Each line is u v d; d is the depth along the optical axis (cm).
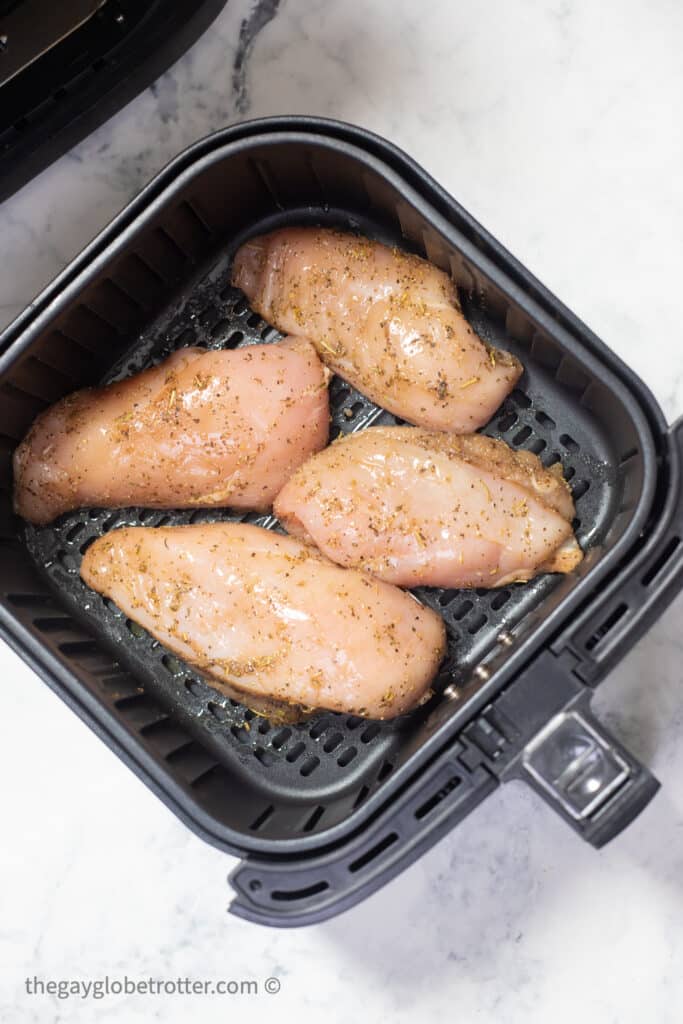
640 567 55
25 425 64
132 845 67
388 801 56
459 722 55
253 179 62
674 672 66
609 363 58
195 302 66
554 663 55
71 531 66
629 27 67
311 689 60
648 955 66
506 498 61
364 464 61
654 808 66
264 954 67
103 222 68
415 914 67
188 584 61
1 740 68
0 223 68
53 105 64
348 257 62
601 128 67
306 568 61
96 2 61
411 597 62
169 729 63
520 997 67
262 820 61
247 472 63
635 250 67
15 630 58
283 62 67
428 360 61
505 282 58
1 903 68
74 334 62
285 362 62
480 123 67
